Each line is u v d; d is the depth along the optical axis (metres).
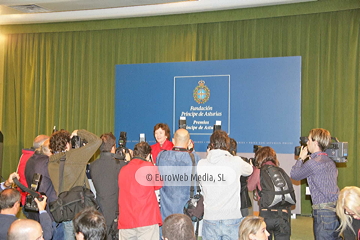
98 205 2.89
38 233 1.90
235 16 5.61
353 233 2.35
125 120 5.78
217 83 5.35
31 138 6.86
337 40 5.16
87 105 6.58
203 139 5.39
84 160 2.83
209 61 5.39
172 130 5.55
